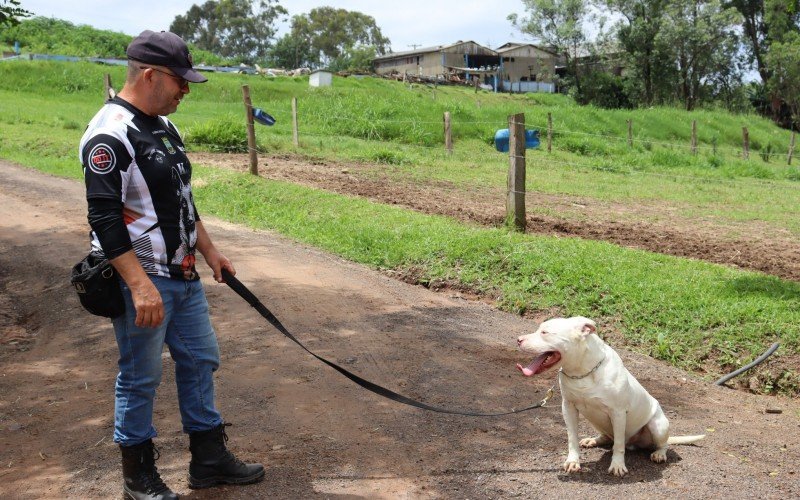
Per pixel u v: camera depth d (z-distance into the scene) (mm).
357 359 6230
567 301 7969
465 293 8758
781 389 6277
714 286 8133
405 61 76062
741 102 63875
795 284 8445
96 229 3377
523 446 4617
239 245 10484
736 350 6766
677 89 64250
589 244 9883
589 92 63344
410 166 21031
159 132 3609
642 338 7195
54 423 5047
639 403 4152
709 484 4113
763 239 12391
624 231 12328
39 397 5535
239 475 4035
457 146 28422
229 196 13867
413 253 9734
